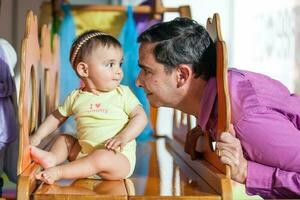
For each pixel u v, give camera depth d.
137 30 2.30
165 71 1.22
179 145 1.81
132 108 1.26
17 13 2.32
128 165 1.22
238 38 2.57
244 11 2.57
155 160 1.67
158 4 2.26
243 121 1.15
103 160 1.16
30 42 1.23
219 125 1.14
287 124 1.16
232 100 1.16
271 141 1.13
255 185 1.16
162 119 2.52
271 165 1.16
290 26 2.59
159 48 1.20
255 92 1.19
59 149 1.27
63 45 2.26
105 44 1.25
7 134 1.30
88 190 1.08
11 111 1.33
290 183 1.14
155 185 1.18
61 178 1.15
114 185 1.15
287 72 2.61
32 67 1.31
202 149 1.44
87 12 2.30
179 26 1.22
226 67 1.08
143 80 1.26
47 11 2.20
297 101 1.28
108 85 1.26
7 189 1.75
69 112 1.31
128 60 2.23
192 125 1.94
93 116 1.25
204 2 2.55
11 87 1.36
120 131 1.25
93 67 1.25
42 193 1.02
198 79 1.23
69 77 2.25
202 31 1.24
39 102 1.66
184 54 1.20
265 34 2.59
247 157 1.19
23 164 1.08
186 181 1.25
